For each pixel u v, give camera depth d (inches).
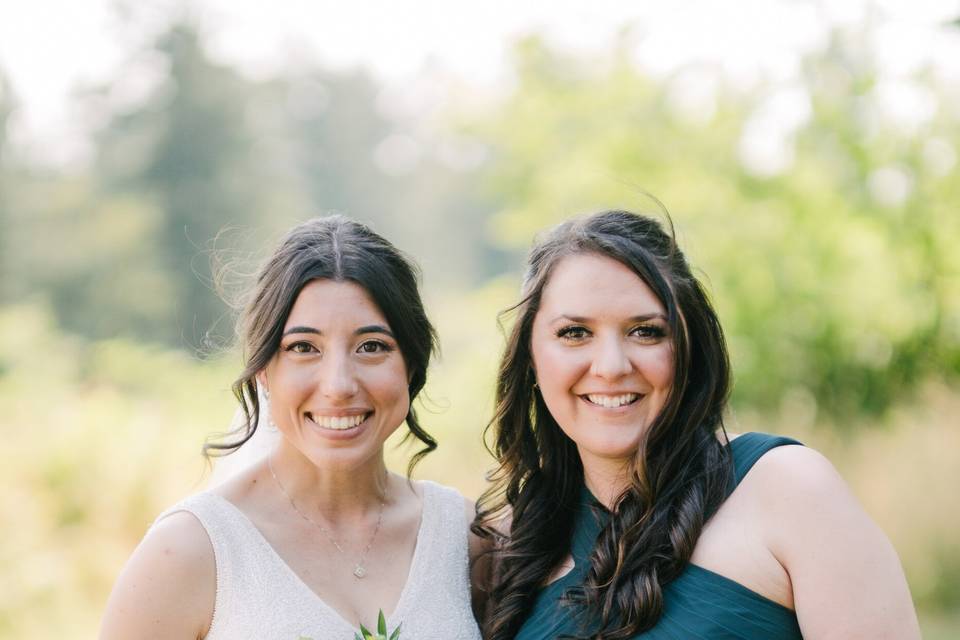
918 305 368.8
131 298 1321.4
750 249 382.0
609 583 108.7
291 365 109.1
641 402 110.3
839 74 395.2
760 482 105.3
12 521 353.1
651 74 460.4
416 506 123.1
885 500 396.5
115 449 392.5
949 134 370.3
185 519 109.3
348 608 111.0
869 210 374.6
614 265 109.7
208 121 1466.5
